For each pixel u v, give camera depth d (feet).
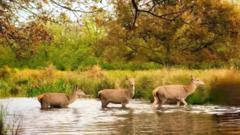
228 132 43.50
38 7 46.83
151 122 52.95
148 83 92.63
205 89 79.77
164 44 154.40
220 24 154.51
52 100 76.95
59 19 47.96
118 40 163.02
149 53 168.04
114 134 43.88
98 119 57.47
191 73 95.04
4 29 49.60
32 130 47.65
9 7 46.47
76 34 53.47
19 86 126.21
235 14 155.84
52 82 117.60
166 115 60.49
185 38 155.74
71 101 79.25
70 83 116.06
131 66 200.85
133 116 60.29
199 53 164.55
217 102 76.74
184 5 52.60
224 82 82.48
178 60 164.35
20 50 53.42
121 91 76.18
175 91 75.66
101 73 130.82
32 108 76.54
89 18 48.78
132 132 44.93
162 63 170.30
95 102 88.79
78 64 206.08
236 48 165.07
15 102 90.17
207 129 45.83
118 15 141.08
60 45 56.44
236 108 67.62
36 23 49.55
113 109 72.13
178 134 43.06
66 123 53.72
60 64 206.39
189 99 78.95
